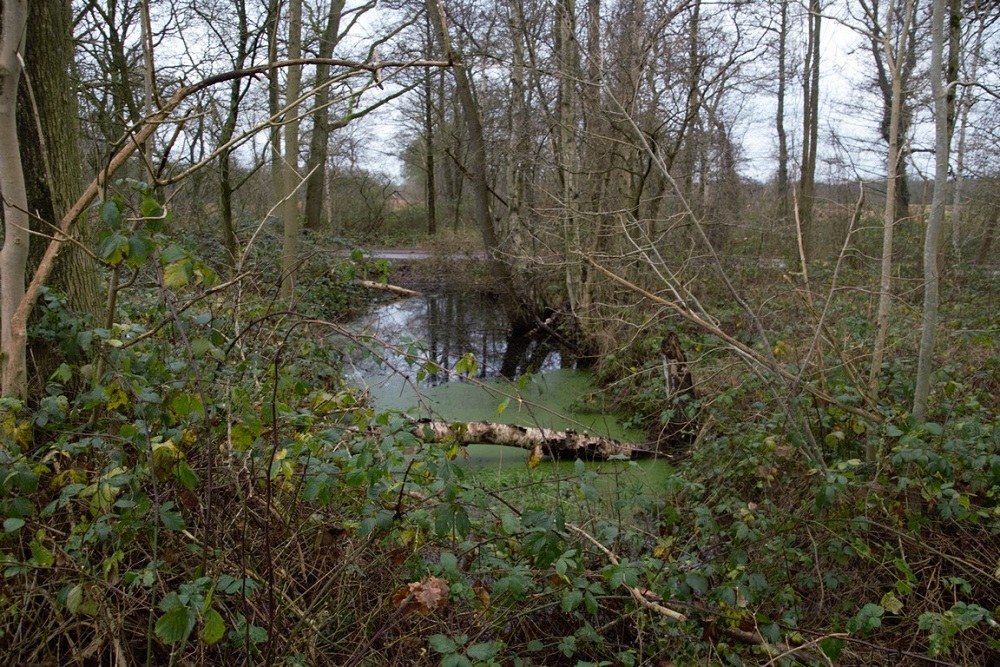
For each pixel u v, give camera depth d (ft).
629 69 25.77
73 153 11.46
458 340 39.42
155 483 7.03
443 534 7.68
